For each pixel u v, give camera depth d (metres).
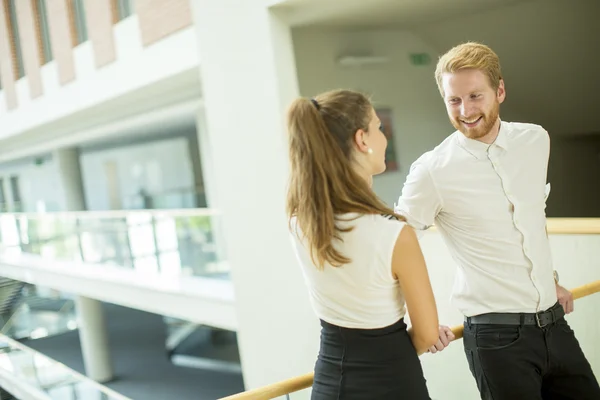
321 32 5.84
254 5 5.17
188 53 6.90
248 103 5.50
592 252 3.27
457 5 5.65
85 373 14.74
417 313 1.43
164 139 15.62
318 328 5.37
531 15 5.94
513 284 1.80
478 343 1.85
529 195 1.82
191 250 8.27
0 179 21.00
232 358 14.13
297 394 1.85
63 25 9.77
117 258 9.96
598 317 2.88
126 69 8.20
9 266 14.45
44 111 10.95
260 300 6.00
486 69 1.75
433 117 6.77
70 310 17.72
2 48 12.39
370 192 1.44
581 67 6.46
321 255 1.42
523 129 1.83
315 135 1.42
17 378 9.55
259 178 5.58
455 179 1.82
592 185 8.20
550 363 1.81
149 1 7.46
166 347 15.69
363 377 1.44
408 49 6.48
